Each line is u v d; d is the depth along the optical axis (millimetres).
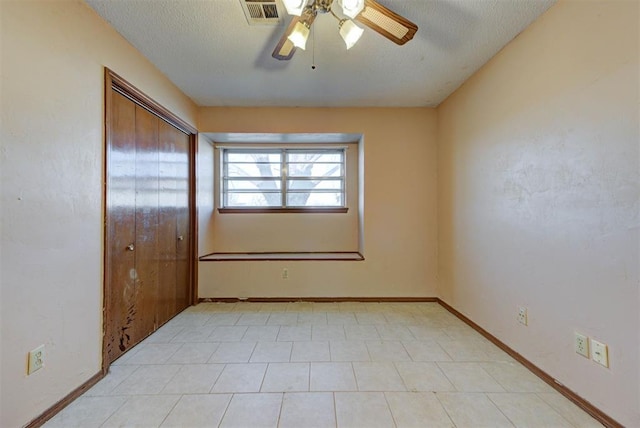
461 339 2404
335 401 1612
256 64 2436
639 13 1279
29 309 1389
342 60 2375
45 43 1471
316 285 3432
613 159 1392
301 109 3404
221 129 3389
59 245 1551
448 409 1541
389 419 1470
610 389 1407
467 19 1875
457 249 2928
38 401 1427
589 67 1510
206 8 1772
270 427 1421
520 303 2021
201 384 1776
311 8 1605
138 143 2334
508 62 2145
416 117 3436
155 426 1426
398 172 3434
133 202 2270
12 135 1313
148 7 1756
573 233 1605
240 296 3418
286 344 2324
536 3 1726
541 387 1733
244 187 4023
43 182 1459
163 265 2732
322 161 4031
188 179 3238
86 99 1731
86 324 1728
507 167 2156
